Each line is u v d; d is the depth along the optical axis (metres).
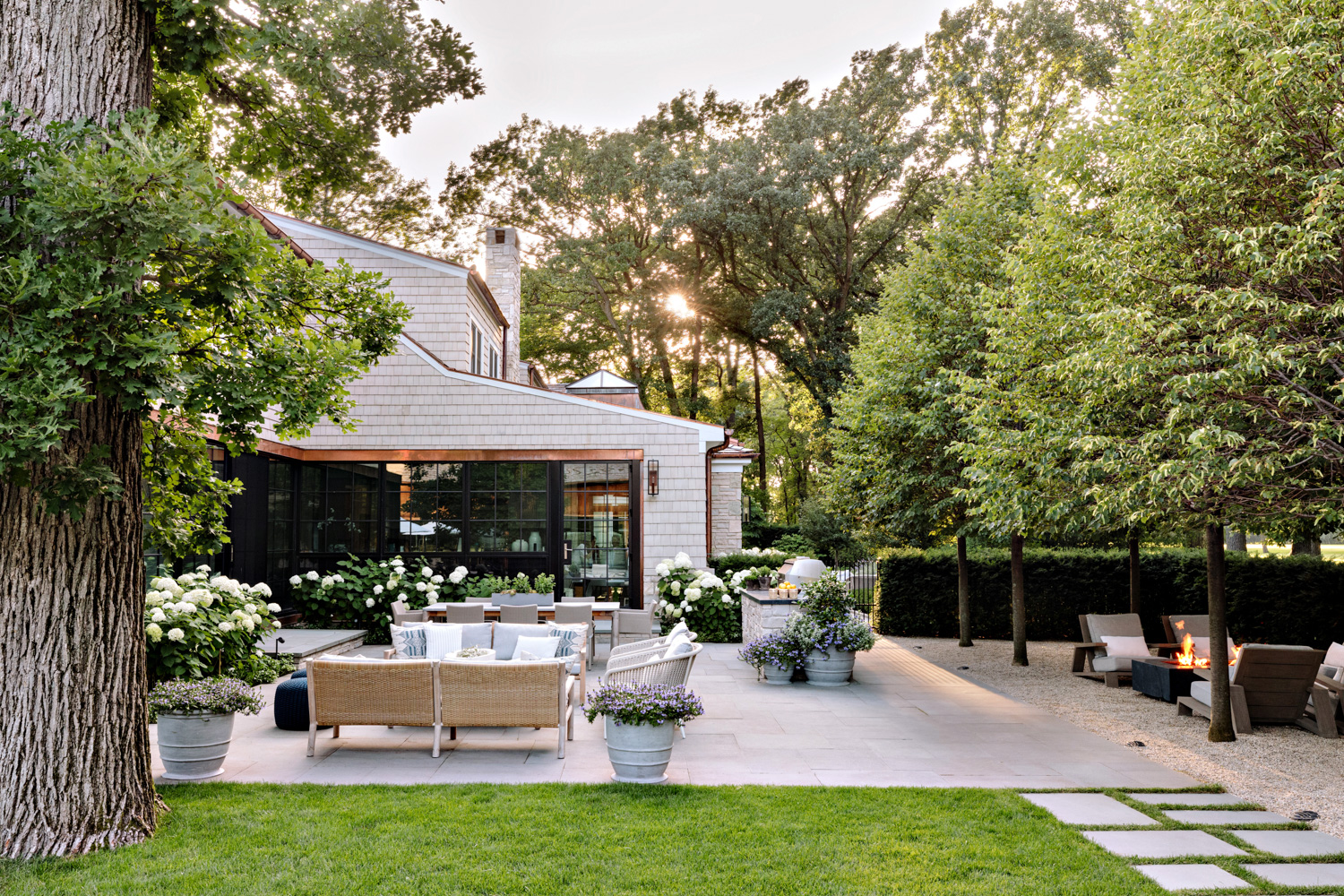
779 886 4.48
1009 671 12.45
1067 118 10.93
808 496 40.22
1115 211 7.90
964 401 9.90
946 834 5.28
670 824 5.43
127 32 5.22
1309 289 6.25
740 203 31.20
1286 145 6.35
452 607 12.29
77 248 4.30
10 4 4.96
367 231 29.42
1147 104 7.89
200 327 5.79
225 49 5.67
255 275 5.07
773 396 48.53
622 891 4.41
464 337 17.84
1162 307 6.74
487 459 15.63
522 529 15.59
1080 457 7.52
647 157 32.25
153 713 6.51
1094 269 7.54
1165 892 4.44
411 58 7.96
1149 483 6.69
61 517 4.96
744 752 7.53
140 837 5.11
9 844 4.79
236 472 12.59
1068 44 28.94
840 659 11.05
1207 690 9.14
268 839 5.12
